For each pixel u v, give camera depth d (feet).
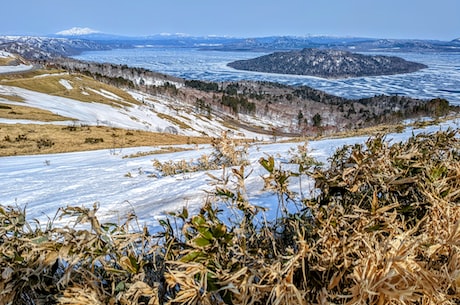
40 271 3.51
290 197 5.22
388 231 3.60
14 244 3.87
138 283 3.26
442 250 3.45
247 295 3.26
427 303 2.95
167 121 228.63
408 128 48.55
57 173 29.89
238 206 4.60
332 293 3.24
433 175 4.65
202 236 3.47
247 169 19.89
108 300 3.31
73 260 3.47
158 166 27.91
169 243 4.05
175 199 15.81
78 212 3.92
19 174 32.19
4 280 3.41
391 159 5.12
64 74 286.46
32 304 3.64
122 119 197.57
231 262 3.47
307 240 3.89
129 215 4.52
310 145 33.76
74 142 90.33
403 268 2.87
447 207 3.77
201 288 3.40
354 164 4.89
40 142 85.20
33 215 15.37
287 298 3.05
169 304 3.33
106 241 3.78
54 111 166.40
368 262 3.06
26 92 203.82
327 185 4.84
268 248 4.26
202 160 24.59
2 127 102.63
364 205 4.47
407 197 4.78
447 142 6.75
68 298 3.19
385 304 2.87
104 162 38.63
